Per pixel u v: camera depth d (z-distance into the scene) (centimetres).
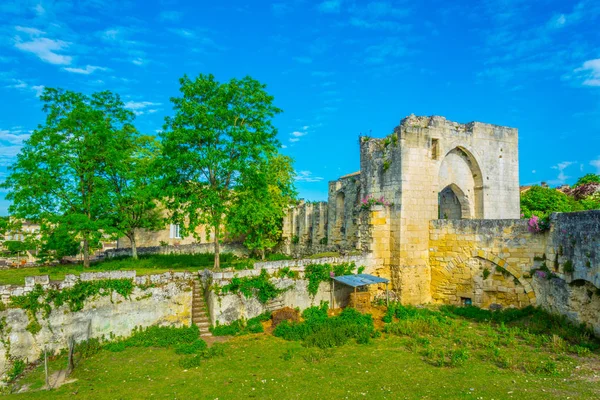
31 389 1452
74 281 1867
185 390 1391
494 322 2272
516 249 2412
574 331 1856
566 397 1258
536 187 4084
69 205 2675
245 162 2414
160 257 3600
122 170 2791
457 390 1338
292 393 1349
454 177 3069
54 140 2530
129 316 1977
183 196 2498
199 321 2172
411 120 2922
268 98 2561
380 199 2873
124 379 1513
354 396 1314
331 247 4144
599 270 1709
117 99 2994
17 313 1711
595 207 3838
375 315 2447
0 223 2669
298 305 2433
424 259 2772
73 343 1728
